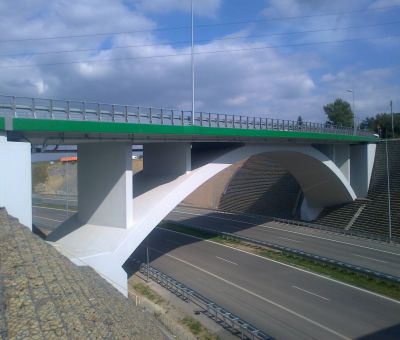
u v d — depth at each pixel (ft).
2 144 42.19
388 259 91.86
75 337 21.44
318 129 115.14
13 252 32.83
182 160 76.54
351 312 61.26
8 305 23.06
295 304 64.80
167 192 70.49
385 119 234.58
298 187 167.32
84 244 61.82
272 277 79.46
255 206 173.88
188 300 66.90
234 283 76.07
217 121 79.41
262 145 98.43
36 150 63.77
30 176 44.62
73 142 59.67
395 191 130.00
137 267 87.61
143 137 65.57
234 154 88.43
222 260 92.94
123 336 25.84
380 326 56.18
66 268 35.96
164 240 116.57
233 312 61.77
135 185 79.92
